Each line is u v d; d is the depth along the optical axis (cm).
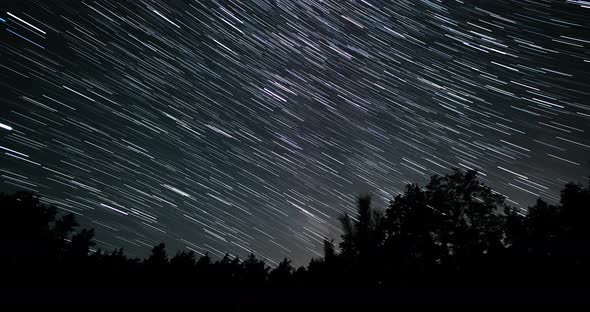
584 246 519
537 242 559
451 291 515
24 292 586
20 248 711
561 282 445
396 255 699
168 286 721
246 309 616
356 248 723
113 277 708
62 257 734
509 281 482
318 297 616
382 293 578
